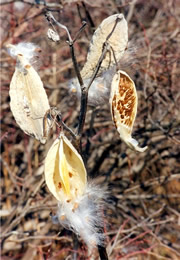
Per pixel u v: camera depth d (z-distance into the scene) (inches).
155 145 65.1
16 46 22.2
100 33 22.0
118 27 21.9
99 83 22.7
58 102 65.7
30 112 21.1
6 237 50.4
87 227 23.1
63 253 52.7
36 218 59.7
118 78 20.8
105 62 22.2
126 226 61.5
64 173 20.4
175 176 62.2
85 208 22.8
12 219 60.3
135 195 64.1
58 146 20.5
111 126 62.3
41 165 59.8
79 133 22.1
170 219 58.2
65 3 53.2
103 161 64.1
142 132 58.2
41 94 21.0
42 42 65.0
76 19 64.5
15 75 21.2
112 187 63.9
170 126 54.9
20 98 21.2
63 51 63.7
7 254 60.0
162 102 61.4
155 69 60.5
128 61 25.5
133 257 53.3
